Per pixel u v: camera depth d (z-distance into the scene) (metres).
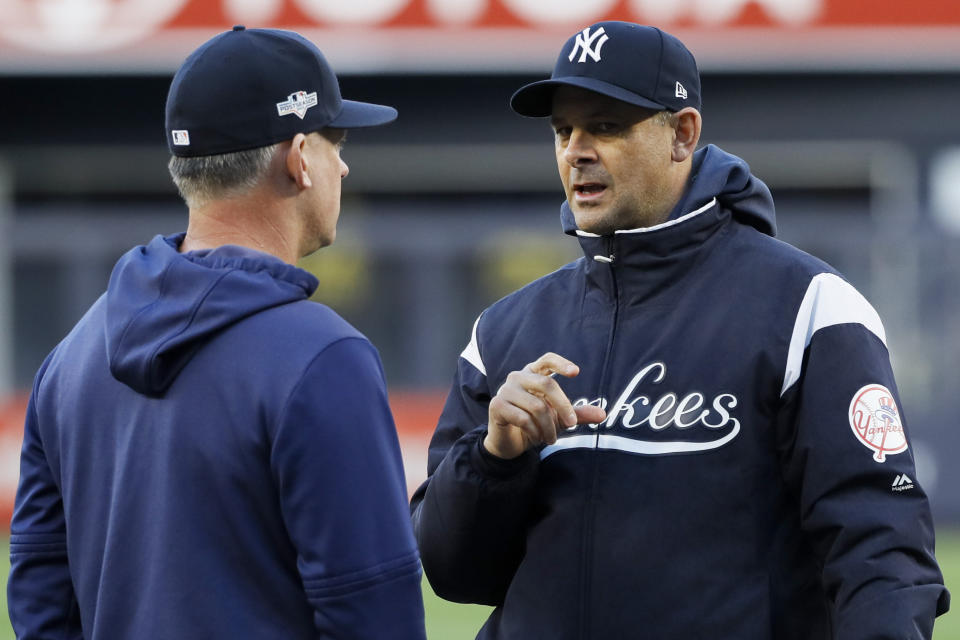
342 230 45.69
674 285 8.82
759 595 8.20
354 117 7.89
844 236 44.47
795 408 8.35
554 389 8.30
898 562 7.88
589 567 8.43
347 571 6.90
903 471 8.09
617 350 8.80
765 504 8.34
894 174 52.06
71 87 51.81
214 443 7.03
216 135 7.45
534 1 47.00
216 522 7.03
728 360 8.45
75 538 7.56
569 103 8.77
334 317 7.31
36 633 7.85
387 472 7.10
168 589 7.01
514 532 8.93
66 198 53.19
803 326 8.40
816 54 47.38
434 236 45.81
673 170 8.96
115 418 7.43
